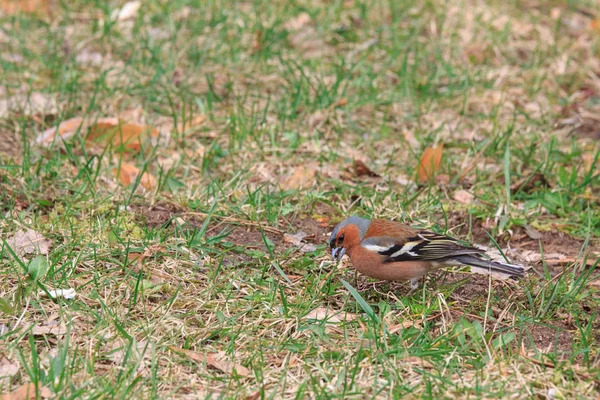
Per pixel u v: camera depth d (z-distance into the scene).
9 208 11.07
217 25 17.48
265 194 12.03
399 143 14.00
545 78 16.27
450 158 13.46
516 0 19.52
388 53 16.86
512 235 11.51
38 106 14.25
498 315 9.42
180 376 8.01
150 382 7.84
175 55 16.33
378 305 9.35
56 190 11.72
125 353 8.21
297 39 17.28
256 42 16.92
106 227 10.62
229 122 14.04
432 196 12.25
